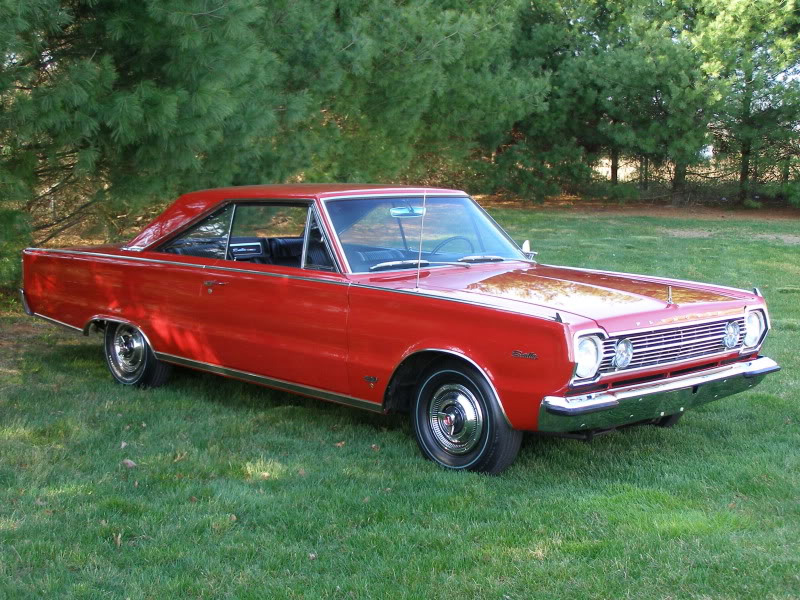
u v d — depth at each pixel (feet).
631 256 48.08
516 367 14.23
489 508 13.71
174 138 24.93
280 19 36.99
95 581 11.21
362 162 51.55
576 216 77.56
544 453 16.57
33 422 18.15
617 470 15.62
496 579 11.24
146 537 12.62
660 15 83.41
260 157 34.63
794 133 76.59
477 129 69.21
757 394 20.71
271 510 13.61
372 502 13.93
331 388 17.02
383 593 10.89
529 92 70.90
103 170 27.30
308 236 17.57
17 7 20.31
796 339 26.99
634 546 12.09
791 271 42.98
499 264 18.61
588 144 89.45
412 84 48.67
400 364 15.81
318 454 16.56
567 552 12.03
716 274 41.45
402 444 17.08
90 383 21.88
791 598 10.50
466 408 15.31
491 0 64.03
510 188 87.92
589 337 13.91
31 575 11.39
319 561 11.84
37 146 24.86
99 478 15.05
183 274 19.58
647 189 91.97
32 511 13.51
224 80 25.29
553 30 82.23
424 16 48.96
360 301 16.26
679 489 14.49
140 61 25.43
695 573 11.21
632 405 14.51
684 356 15.55
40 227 30.58
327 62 39.37
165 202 30.99
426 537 12.56
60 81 23.04
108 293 21.44
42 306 23.35
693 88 76.54
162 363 21.09
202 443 17.08
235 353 18.70
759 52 77.36
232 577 11.35
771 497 14.08
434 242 18.26
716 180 88.17
